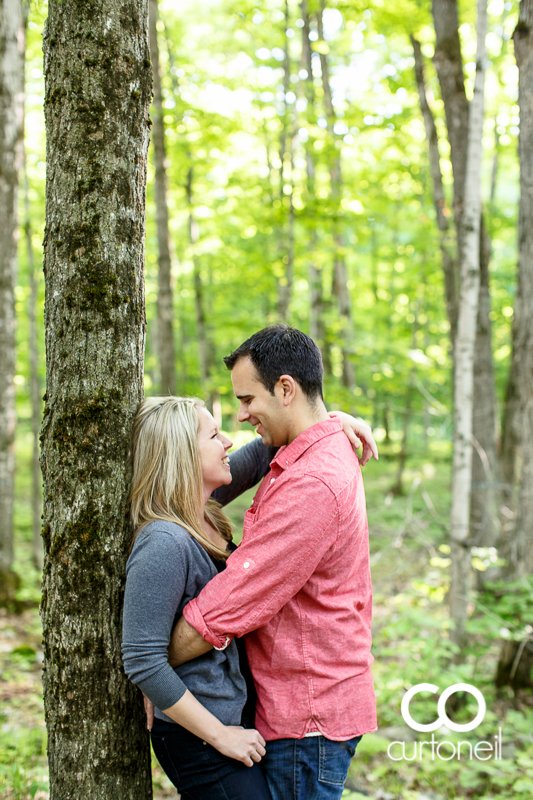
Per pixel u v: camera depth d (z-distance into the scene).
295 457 1.54
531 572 4.09
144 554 1.39
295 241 8.23
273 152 10.45
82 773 1.52
